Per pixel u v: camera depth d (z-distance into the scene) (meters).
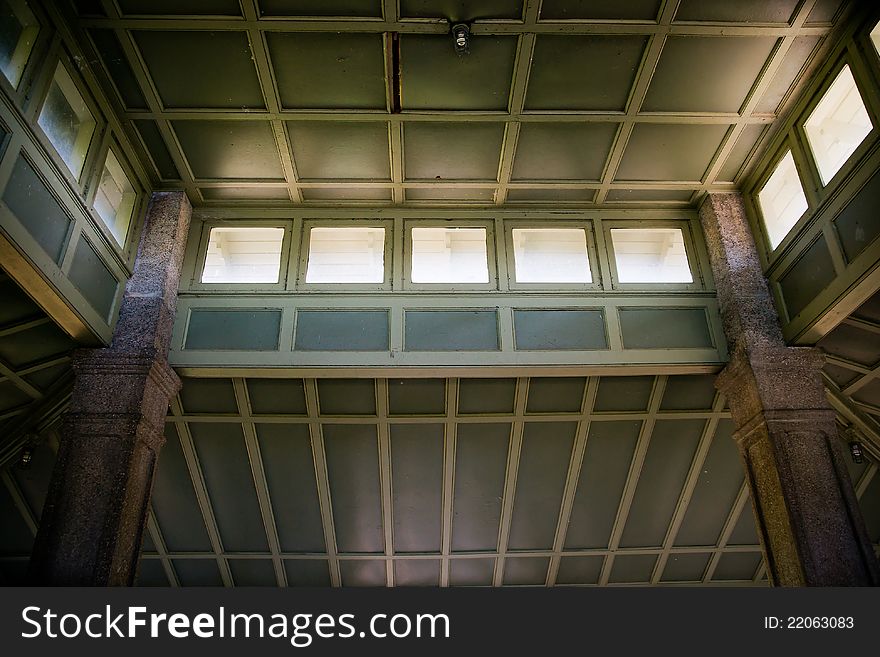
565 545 11.03
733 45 7.76
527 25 7.50
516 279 9.38
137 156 8.93
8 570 11.01
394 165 9.13
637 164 9.24
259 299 9.13
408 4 7.30
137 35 7.52
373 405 9.51
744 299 8.83
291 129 8.66
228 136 8.73
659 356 8.87
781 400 8.03
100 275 8.08
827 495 7.42
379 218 9.75
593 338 9.02
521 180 9.45
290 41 7.64
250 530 10.69
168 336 8.71
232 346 8.80
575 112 8.48
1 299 7.55
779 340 8.51
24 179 6.66
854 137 7.61
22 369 8.45
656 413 9.66
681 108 8.47
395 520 10.60
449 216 9.80
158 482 10.09
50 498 7.17
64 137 7.51
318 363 8.72
